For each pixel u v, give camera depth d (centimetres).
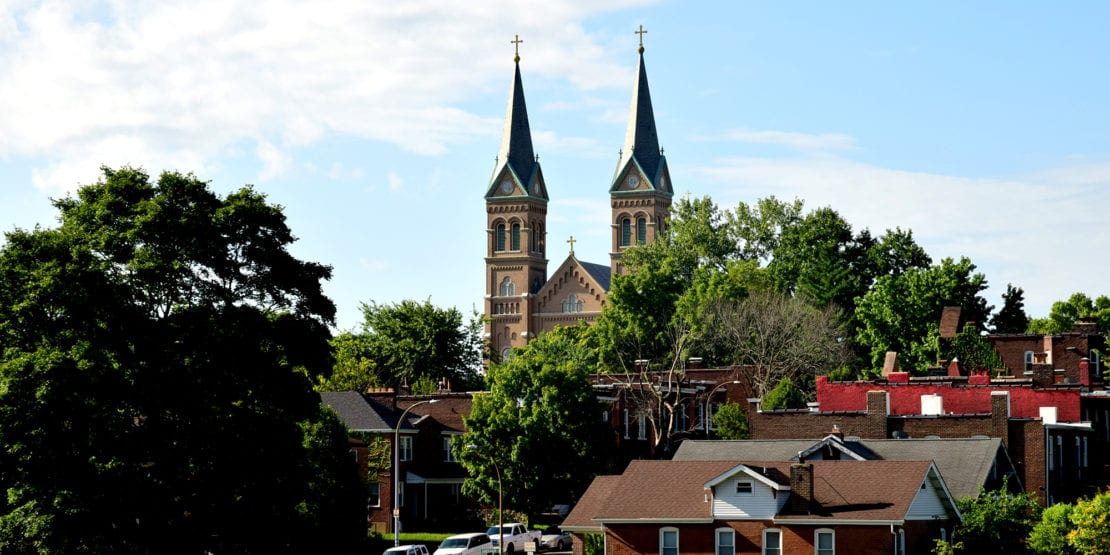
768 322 18475
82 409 8619
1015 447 11056
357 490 11881
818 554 8825
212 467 9056
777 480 8969
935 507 9169
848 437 10881
